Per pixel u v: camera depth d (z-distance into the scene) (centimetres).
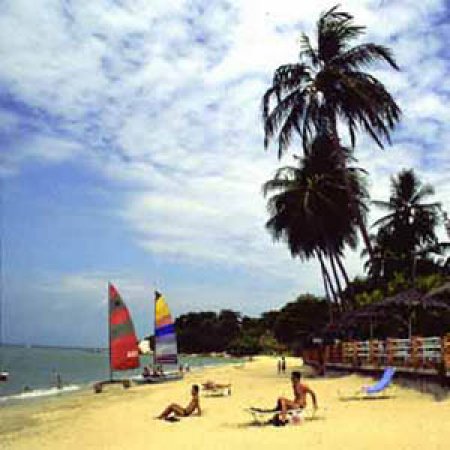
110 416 2741
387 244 5978
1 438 2180
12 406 3728
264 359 11269
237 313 16850
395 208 6044
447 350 2338
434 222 5962
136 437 1967
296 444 1563
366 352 3388
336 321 4297
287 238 5200
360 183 4975
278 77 4484
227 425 2028
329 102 4453
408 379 2683
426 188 5975
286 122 4509
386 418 1912
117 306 4681
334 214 4972
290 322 11531
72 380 6981
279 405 1919
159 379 5038
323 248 5278
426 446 1434
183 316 17100
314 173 5003
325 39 4447
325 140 4756
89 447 1850
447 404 2109
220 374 5978
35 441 2064
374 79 4375
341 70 4422
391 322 3856
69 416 2891
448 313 3638
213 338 16538
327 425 1827
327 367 4119
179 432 1972
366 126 4441
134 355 4734
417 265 5766
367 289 5991
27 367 10150
